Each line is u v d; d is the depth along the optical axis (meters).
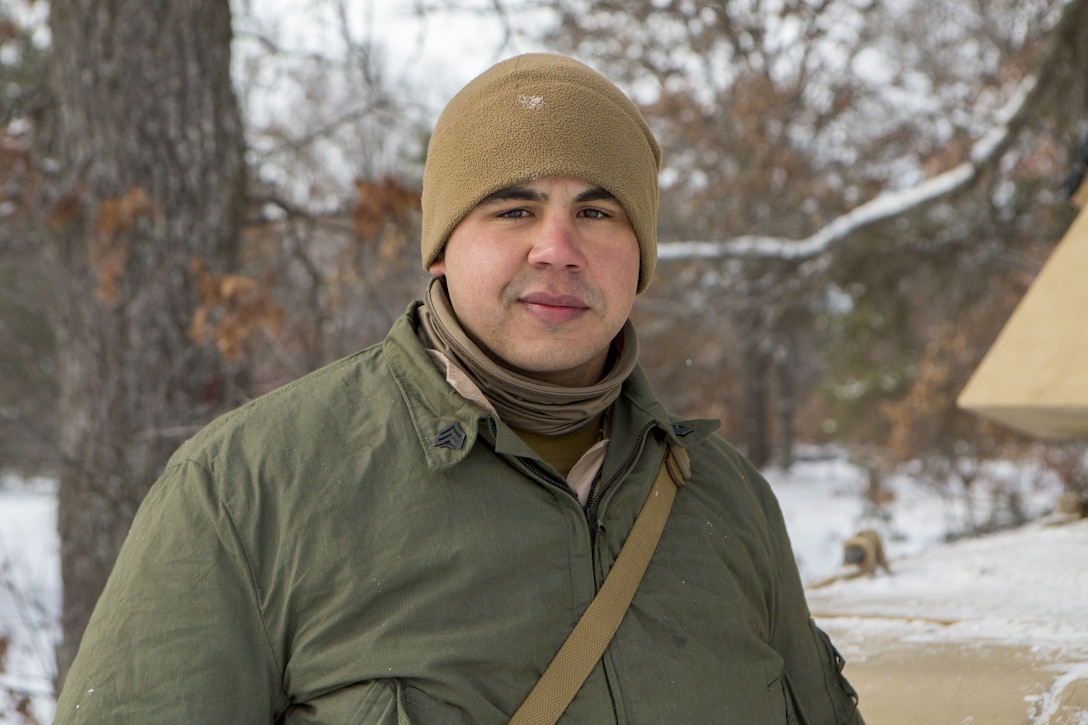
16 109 5.64
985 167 9.63
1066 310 3.75
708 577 1.46
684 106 11.71
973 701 1.80
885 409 10.86
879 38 12.68
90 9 5.29
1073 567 2.86
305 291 5.94
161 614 1.24
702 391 16.83
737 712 1.40
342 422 1.39
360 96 7.45
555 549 1.35
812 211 12.28
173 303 5.18
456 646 1.27
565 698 1.30
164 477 1.37
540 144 1.38
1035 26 11.19
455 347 1.43
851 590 2.82
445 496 1.33
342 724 1.24
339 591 1.28
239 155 5.57
